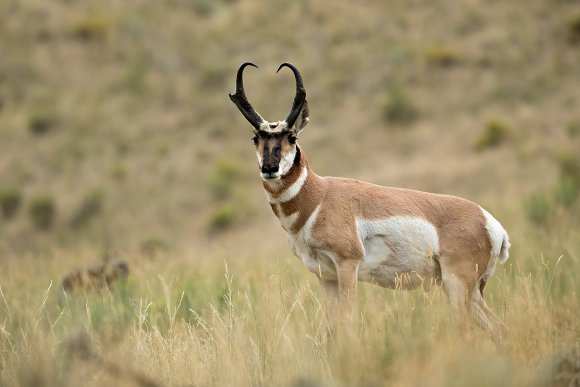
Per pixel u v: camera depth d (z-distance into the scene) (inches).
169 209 4510.3
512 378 864.9
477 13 5782.5
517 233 1947.6
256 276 1587.1
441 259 1247.5
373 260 1245.7
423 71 5374.0
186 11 6510.8
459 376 881.5
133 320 1179.9
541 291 1214.3
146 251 2625.5
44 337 1083.3
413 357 932.6
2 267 1975.9
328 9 6205.7
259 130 1210.0
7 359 1056.2
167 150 5093.5
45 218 4498.0
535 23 5536.4
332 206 1221.1
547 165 3890.3
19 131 5403.5
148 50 6087.6
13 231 4453.7
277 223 3969.0
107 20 6274.6
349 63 5615.2
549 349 1008.9
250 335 1090.7
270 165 1177.4
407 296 1166.3
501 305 1245.1
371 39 5831.7
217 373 986.1
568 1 5644.7
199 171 4857.3
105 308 1304.1
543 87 4940.9
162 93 5669.3
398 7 6077.8
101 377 949.2
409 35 5777.6
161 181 4805.6
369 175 4345.5
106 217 4498.0
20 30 6264.8
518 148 4173.2
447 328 1041.5
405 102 4990.2
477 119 4758.9
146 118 5447.8
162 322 1273.4
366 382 898.1
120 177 4859.7
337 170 4618.6
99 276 1694.1
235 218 4178.2
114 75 5861.2
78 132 5359.3
